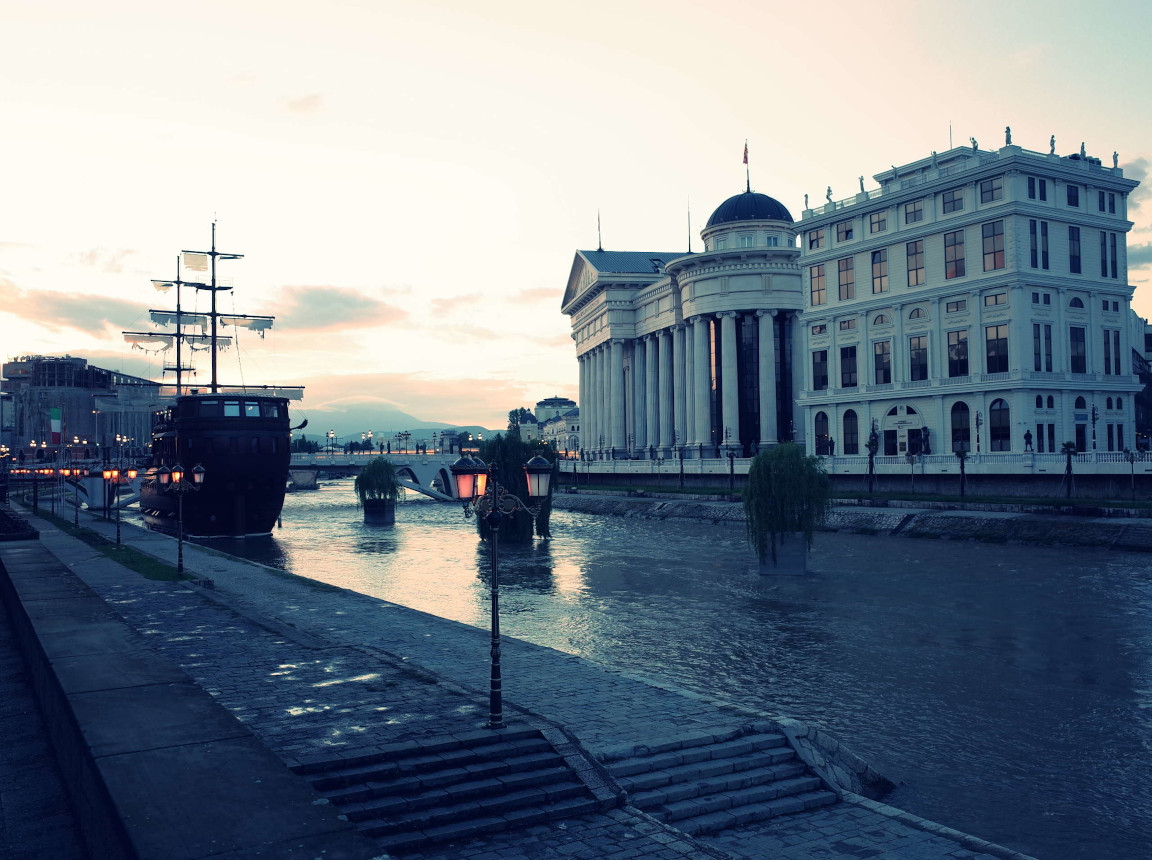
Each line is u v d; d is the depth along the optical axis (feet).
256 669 71.97
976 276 271.69
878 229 307.17
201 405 263.29
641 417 533.55
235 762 37.52
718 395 445.37
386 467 330.34
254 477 265.75
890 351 301.43
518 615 135.03
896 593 147.43
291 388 328.49
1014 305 259.60
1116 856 52.60
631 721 62.75
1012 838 55.16
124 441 515.50
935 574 165.48
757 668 99.04
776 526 172.45
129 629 66.49
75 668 53.36
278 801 33.50
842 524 247.91
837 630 119.55
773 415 423.23
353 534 286.46
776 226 441.68
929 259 288.10
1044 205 266.36
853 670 97.71
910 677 94.48
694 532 266.16
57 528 218.38
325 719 57.47
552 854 44.42
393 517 332.80
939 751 71.36
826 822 53.47
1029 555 182.80
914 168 307.17
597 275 538.88
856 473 290.15
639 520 317.22
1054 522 200.13
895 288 299.58
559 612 137.18
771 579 167.22
